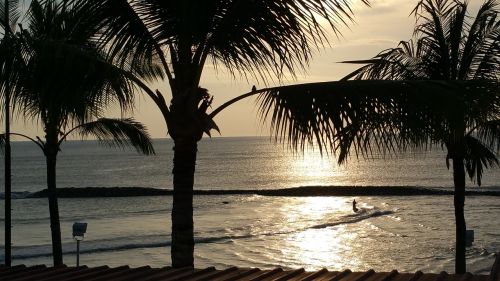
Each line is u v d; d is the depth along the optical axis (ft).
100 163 571.69
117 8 24.27
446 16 41.22
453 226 150.30
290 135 23.03
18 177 407.64
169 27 25.32
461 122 21.86
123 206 220.84
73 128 51.37
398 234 136.98
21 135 51.29
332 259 106.52
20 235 145.18
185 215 26.04
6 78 22.84
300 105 22.63
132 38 25.04
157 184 343.46
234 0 24.04
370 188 271.28
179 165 25.94
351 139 22.84
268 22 23.71
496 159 43.55
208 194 277.64
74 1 23.61
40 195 264.31
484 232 137.90
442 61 41.37
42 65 22.52
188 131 25.66
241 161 604.08
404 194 262.06
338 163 24.75
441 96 21.66
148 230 150.71
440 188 283.59
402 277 18.39
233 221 172.14
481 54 41.55
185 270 19.67
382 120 22.27
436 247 115.75
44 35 24.02
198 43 25.62
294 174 429.79
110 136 52.19
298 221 169.27
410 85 22.09
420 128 22.12
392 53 35.29
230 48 25.26
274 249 119.44
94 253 115.55
